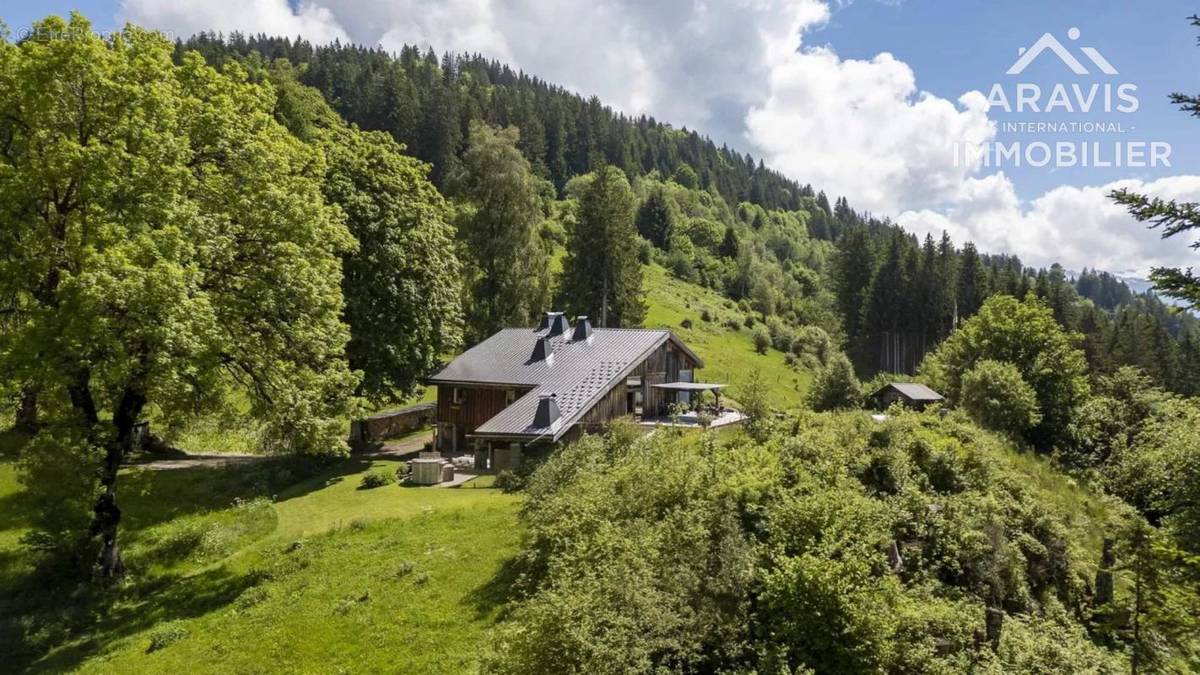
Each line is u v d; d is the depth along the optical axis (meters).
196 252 23.16
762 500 18.45
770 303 122.81
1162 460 32.38
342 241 29.47
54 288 22.39
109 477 23.11
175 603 21.34
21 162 22.05
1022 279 106.88
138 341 20.98
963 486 23.72
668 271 127.62
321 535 24.34
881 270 105.62
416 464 31.89
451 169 61.19
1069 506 25.98
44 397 22.42
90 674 17.58
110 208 21.56
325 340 27.64
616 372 37.25
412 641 16.58
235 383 27.19
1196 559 14.28
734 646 13.66
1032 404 42.66
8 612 20.80
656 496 18.62
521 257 56.75
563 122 178.38
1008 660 15.45
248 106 27.89
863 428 24.56
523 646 12.48
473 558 20.36
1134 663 16.03
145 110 22.83
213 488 30.83
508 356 41.88
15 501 26.52
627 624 13.01
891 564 18.34
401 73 146.75
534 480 23.42
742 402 27.86
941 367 58.91
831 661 13.59
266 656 16.98
